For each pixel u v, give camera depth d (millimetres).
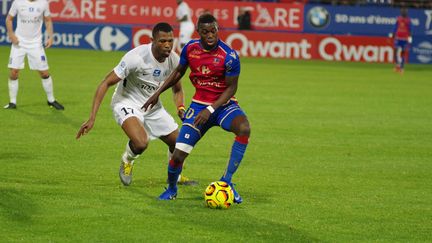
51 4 94562
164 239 20328
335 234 21469
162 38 25266
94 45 93625
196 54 23828
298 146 37344
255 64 85562
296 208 24359
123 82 26859
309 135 40781
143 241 20109
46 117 42875
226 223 22078
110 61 79375
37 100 49469
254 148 36312
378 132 42688
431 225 22891
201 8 95688
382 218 23547
